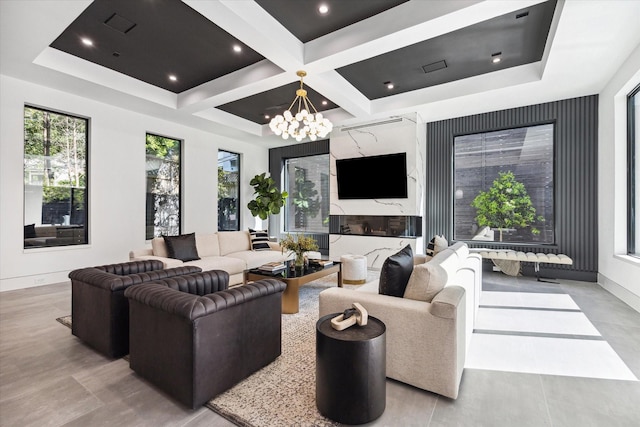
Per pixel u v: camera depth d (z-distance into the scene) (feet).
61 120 15.64
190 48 12.85
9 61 12.21
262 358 7.13
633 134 13.10
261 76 13.88
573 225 16.02
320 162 26.03
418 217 18.98
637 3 8.81
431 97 16.67
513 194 17.95
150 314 6.38
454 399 6.02
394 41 10.80
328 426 5.26
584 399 6.06
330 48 11.66
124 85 15.26
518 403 5.93
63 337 8.98
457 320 6.00
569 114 16.10
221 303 6.02
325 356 5.46
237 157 25.91
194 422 5.39
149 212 19.58
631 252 13.17
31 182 14.78
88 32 11.71
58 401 5.95
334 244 21.68
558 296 13.23
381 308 6.75
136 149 18.19
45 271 14.78
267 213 24.68
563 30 10.14
